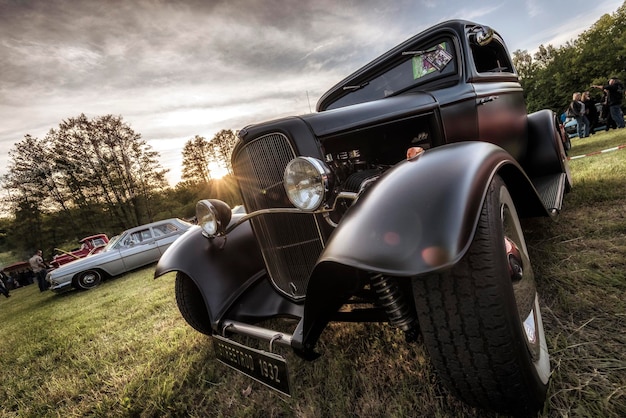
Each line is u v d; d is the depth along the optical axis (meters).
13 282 20.67
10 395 2.34
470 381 1.01
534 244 2.30
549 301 1.67
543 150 2.94
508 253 1.17
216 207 1.92
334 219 1.58
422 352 1.53
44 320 5.05
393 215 1.00
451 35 2.43
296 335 1.32
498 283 0.96
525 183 1.54
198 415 1.58
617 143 6.37
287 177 1.32
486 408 1.07
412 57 2.61
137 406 1.74
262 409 1.51
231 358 1.58
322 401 1.43
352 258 0.95
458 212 0.95
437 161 1.16
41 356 3.08
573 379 1.18
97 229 32.25
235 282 1.94
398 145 2.29
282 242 1.70
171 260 1.98
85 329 3.57
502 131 2.59
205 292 1.86
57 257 16.22
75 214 31.83
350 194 1.34
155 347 2.43
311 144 1.59
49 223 31.27
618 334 1.34
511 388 0.97
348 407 1.36
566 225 2.50
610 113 9.05
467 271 0.98
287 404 1.47
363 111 1.87
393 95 2.72
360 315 1.49
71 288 8.78
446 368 1.04
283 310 1.73
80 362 2.56
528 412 1.03
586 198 2.98
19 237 31.48
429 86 2.50
